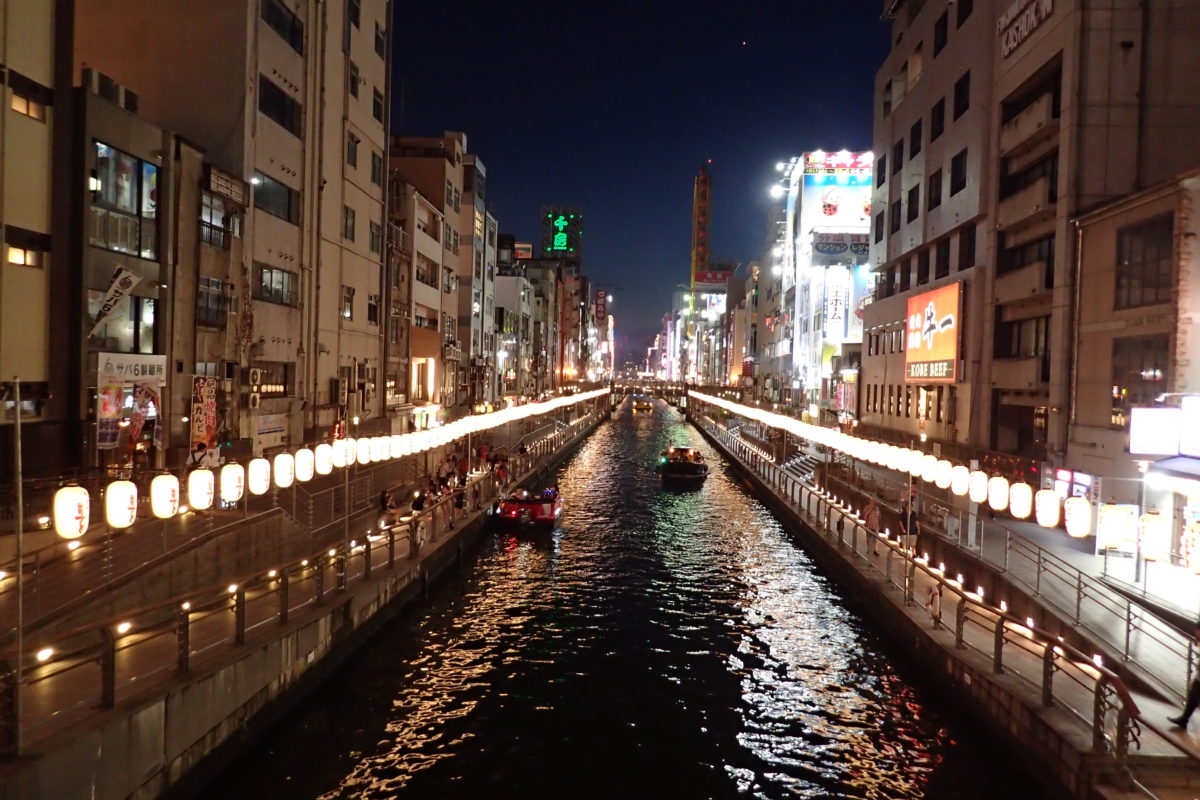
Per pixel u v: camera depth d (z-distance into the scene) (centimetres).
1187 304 1766
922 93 3838
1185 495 1675
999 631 1413
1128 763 1075
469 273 5825
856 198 6500
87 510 1123
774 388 8300
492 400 6800
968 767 1359
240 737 1293
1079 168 2347
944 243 3572
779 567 2738
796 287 7081
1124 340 2016
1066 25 2423
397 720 1492
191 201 2098
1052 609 1590
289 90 2744
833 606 2288
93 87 1806
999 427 2991
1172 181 1784
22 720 939
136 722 1022
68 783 909
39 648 970
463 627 2033
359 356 3478
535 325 9981
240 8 2391
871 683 1717
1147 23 2348
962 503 2681
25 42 1594
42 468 1625
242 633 1341
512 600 2281
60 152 1673
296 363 2830
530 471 4209
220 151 2391
